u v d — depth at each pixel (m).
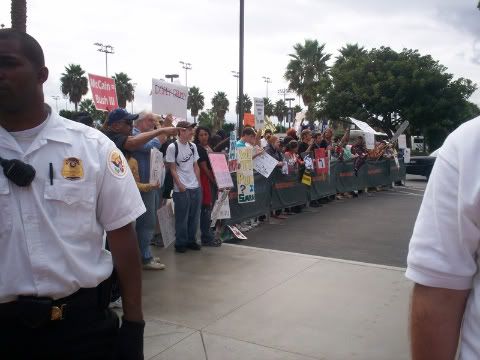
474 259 1.12
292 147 9.70
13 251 1.52
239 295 4.74
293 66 49.44
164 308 4.38
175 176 6.12
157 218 6.38
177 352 3.53
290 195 9.70
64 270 1.55
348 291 4.89
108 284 1.72
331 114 35.50
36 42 1.60
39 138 1.57
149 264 5.53
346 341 3.74
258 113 11.16
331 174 11.70
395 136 15.73
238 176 7.46
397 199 12.69
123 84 59.28
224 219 7.14
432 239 1.13
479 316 1.10
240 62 11.27
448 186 1.11
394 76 33.06
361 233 8.06
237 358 3.45
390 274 5.47
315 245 7.16
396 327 4.00
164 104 7.09
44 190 1.54
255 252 6.43
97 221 1.70
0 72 1.51
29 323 1.54
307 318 4.18
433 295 1.14
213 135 9.14
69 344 1.59
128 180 1.74
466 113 33.31
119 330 1.75
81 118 5.04
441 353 1.13
